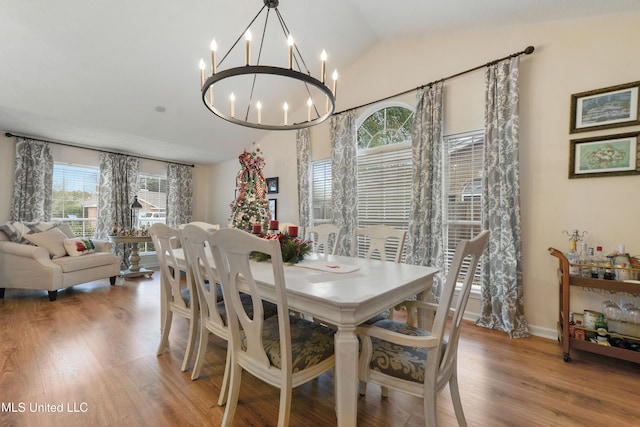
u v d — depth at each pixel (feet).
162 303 7.84
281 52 11.00
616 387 5.71
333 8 9.52
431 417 3.71
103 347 7.26
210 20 9.07
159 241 6.93
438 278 9.73
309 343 4.44
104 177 15.62
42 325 8.59
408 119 11.39
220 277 4.45
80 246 12.43
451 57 9.93
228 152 17.11
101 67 9.73
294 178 15.06
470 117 9.48
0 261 11.25
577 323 7.08
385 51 11.60
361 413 4.99
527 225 8.38
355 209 12.25
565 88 7.86
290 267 6.11
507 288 8.23
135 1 8.04
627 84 7.03
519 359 6.82
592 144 7.46
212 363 6.60
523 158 8.43
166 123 13.26
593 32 7.50
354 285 4.66
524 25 8.46
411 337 3.72
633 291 6.12
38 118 11.58
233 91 12.40
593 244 7.46
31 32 8.23
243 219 9.61
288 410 4.00
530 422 4.75
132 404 5.12
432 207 9.93
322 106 13.78
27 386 5.61
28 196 13.23
